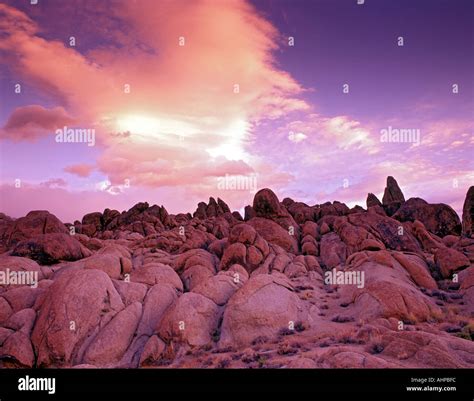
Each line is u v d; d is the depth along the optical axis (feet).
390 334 53.06
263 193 174.81
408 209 184.96
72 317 63.10
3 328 63.98
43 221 144.25
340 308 86.12
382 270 98.68
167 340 64.80
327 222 176.45
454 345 51.47
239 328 67.92
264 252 126.41
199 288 80.79
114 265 95.45
